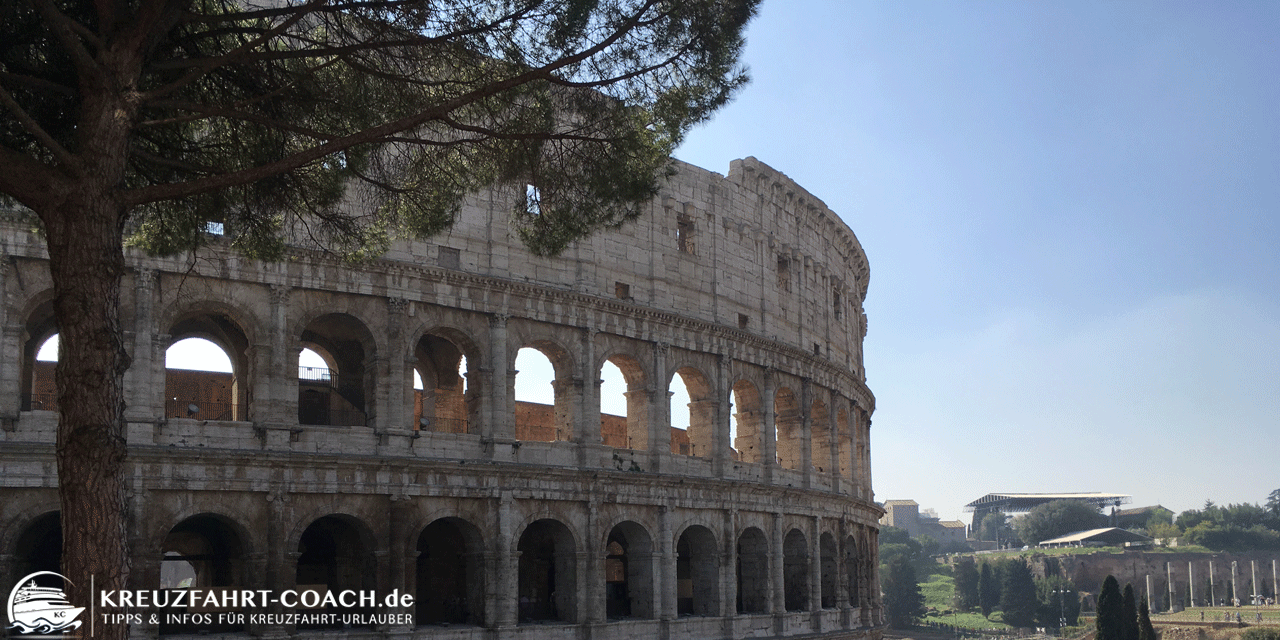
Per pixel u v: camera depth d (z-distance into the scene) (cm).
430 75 4144
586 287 8206
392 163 4941
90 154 3167
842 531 10662
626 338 8488
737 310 9519
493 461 7469
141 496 6297
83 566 3006
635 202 4284
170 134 3975
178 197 3328
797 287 10375
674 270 8962
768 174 10131
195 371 8144
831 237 11444
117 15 3347
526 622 7775
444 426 8494
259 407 6762
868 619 11144
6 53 3584
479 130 3912
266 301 6875
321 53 3678
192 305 6669
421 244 7469
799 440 10144
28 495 6066
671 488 8519
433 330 7550
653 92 4075
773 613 9344
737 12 3922
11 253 6197
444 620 8006
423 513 7206
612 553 9812
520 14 3919
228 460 6538
